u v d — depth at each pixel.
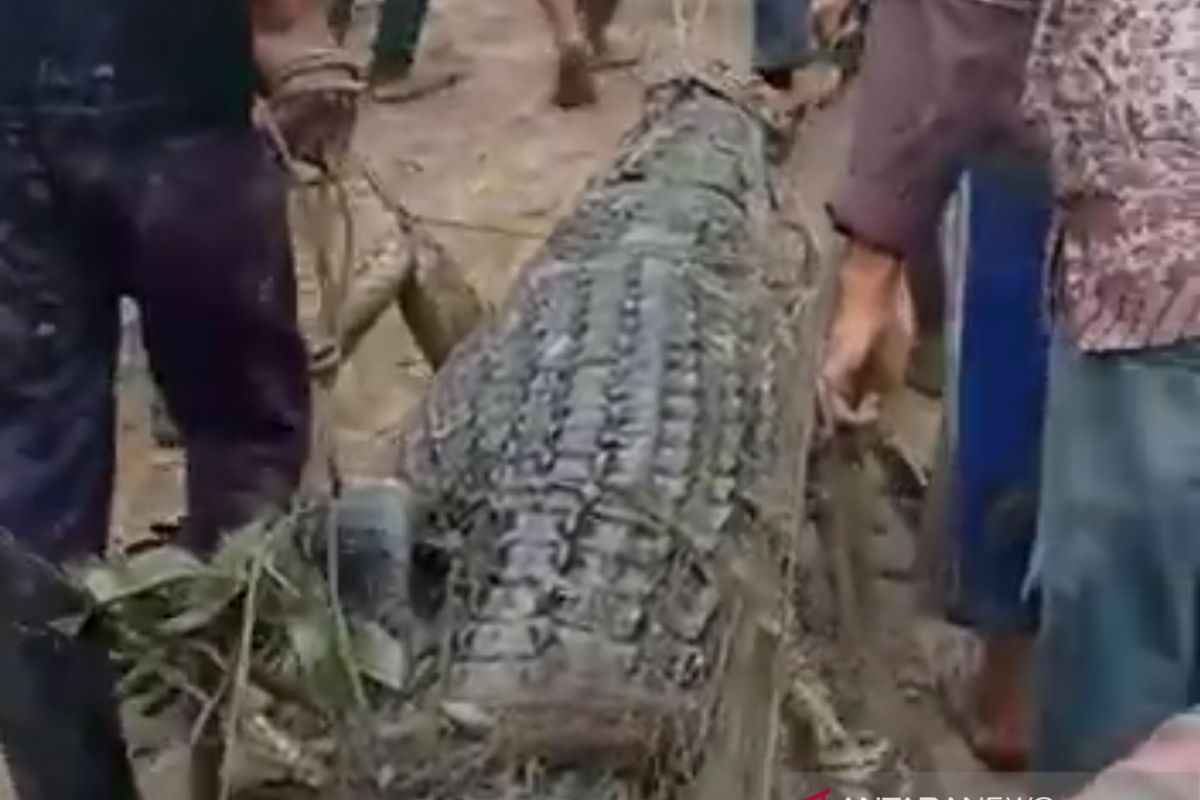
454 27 8.41
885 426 4.45
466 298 4.86
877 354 4.16
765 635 2.95
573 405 3.15
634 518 2.87
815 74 5.38
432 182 7.11
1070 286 3.36
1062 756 3.46
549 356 3.30
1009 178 3.87
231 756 2.63
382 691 2.64
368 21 8.12
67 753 3.57
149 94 3.66
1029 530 4.13
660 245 3.66
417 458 3.21
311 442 3.91
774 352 3.53
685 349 3.32
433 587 2.79
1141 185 3.25
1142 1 3.23
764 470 3.21
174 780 3.58
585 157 7.36
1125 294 3.28
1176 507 3.30
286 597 2.71
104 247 3.76
